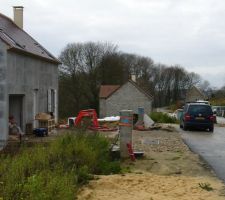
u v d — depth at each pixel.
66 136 14.20
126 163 14.62
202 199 9.59
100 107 74.31
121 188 10.46
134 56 103.62
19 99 26.95
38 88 29.92
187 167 14.13
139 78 104.38
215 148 19.88
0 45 24.09
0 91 23.95
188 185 11.01
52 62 33.25
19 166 9.81
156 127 31.81
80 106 78.31
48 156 11.71
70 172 10.56
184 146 19.88
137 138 23.55
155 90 117.56
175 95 120.88
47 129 26.78
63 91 78.31
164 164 14.54
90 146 13.64
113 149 15.53
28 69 27.73
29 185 7.85
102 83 81.50
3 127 23.72
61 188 8.28
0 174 9.31
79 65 80.19
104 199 9.37
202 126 30.94
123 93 71.94
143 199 9.41
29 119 27.86
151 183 11.09
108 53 82.56
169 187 10.70
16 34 30.80
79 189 10.00
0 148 18.11
